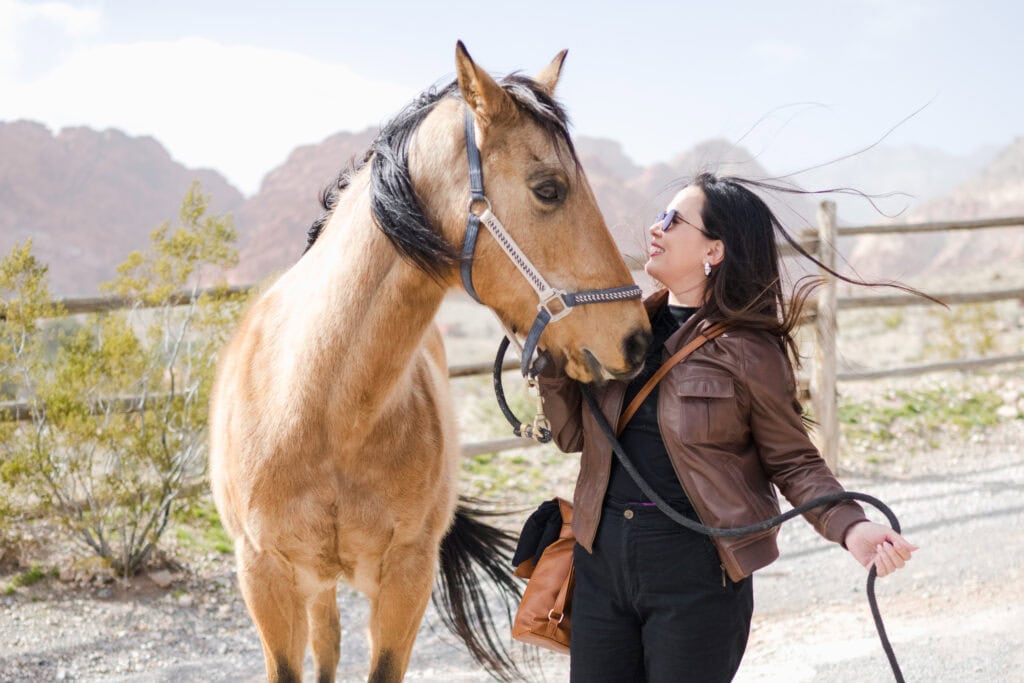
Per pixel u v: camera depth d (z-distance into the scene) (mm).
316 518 2387
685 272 2123
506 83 2119
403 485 2461
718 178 2152
